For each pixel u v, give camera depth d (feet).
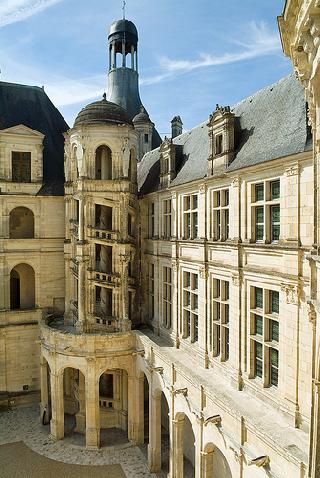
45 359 107.04
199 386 67.26
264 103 73.92
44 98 136.98
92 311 101.45
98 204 101.55
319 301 40.06
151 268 108.68
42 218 120.57
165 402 106.11
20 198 118.62
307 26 34.17
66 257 113.70
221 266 73.82
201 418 65.46
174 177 95.55
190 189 85.40
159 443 87.61
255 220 66.33
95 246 102.89
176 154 100.27
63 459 91.50
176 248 90.89
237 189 68.49
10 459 91.35
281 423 55.93
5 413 114.42
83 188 98.84
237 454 55.72
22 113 128.57
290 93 66.59
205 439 66.13
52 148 128.88
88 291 101.04
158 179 106.32
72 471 87.25
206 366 78.89
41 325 107.04
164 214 99.40
